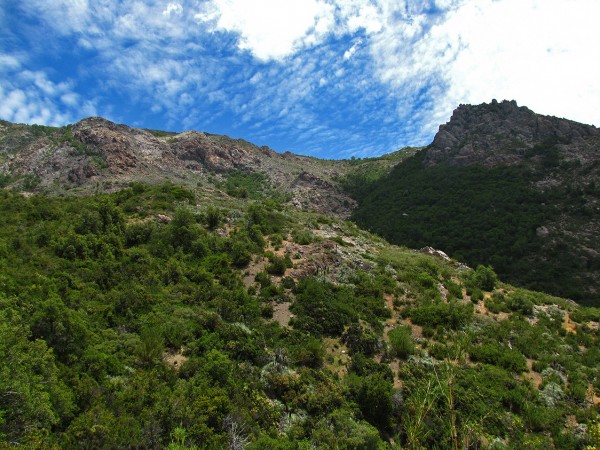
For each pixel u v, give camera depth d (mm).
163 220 41375
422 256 46406
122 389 16141
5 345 13234
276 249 37844
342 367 23047
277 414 17047
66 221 35031
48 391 13875
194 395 16094
